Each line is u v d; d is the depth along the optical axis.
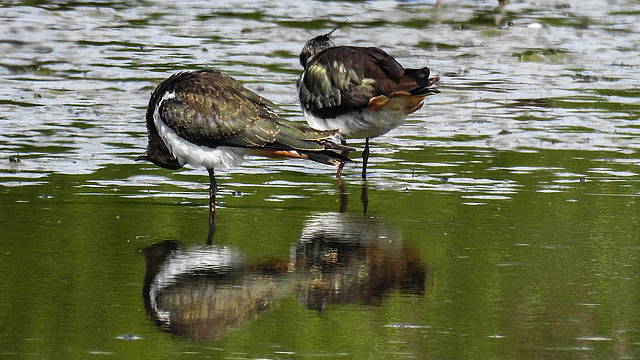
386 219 12.88
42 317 9.36
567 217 13.03
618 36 27.91
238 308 9.77
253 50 24.83
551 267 11.06
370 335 9.18
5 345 8.73
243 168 15.51
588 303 10.01
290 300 9.99
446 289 10.36
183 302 9.84
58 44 24.69
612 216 13.11
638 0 33.06
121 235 11.90
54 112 18.53
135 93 20.34
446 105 19.91
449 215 13.09
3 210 12.70
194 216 12.84
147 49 24.64
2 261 10.81
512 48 26.12
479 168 15.61
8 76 21.39
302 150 12.76
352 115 15.05
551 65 24.23
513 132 17.94
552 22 29.50
